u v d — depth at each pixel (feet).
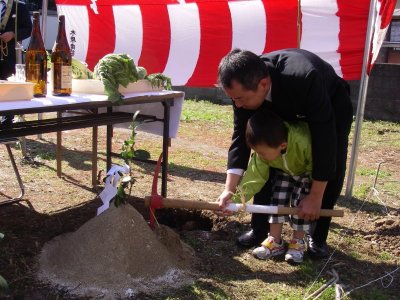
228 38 20.02
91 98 10.45
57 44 10.51
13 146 18.75
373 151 23.52
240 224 12.39
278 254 10.73
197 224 13.12
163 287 9.02
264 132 9.07
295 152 9.58
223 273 9.86
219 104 36.09
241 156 10.19
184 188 15.48
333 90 9.71
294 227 10.59
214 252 10.81
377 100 32.14
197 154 20.52
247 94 8.29
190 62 20.97
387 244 12.16
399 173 19.51
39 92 10.23
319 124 8.91
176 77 21.22
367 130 28.48
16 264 9.51
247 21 19.49
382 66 31.68
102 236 9.17
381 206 14.92
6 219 11.77
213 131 26.00
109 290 8.68
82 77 11.78
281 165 9.98
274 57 9.17
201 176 17.13
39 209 12.67
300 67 8.75
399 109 31.53
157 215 13.05
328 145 9.00
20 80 11.00
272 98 9.11
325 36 17.71
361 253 11.47
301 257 10.49
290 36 18.83
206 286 9.23
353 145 15.08
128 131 23.75
